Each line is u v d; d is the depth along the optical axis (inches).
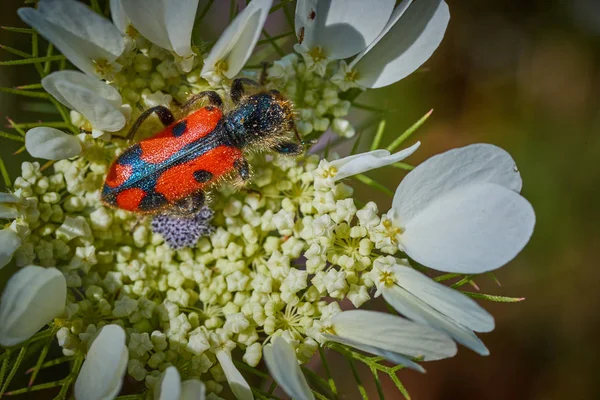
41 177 3.3
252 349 3.3
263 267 3.4
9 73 3.8
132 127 3.3
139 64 3.4
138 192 3.3
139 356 3.3
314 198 3.4
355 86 3.4
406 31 3.4
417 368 3.0
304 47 3.4
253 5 3.1
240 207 3.4
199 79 3.4
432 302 3.2
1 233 3.2
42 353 3.2
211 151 3.3
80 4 3.1
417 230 3.3
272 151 3.4
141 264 3.4
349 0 3.4
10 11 3.8
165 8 3.2
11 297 3.0
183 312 3.4
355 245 3.3
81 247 3.3
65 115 3.4
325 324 3.2
